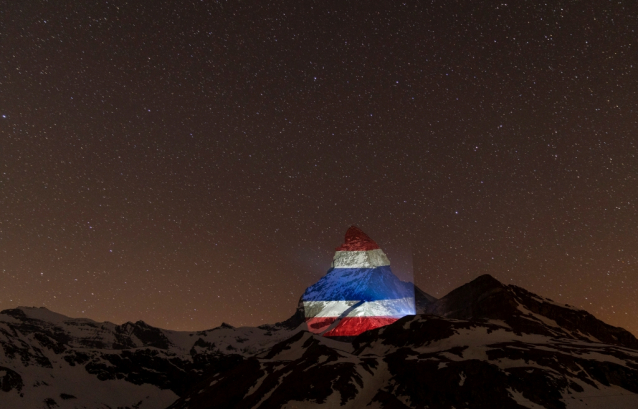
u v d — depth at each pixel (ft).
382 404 454.81
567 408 404.16
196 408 536.01
